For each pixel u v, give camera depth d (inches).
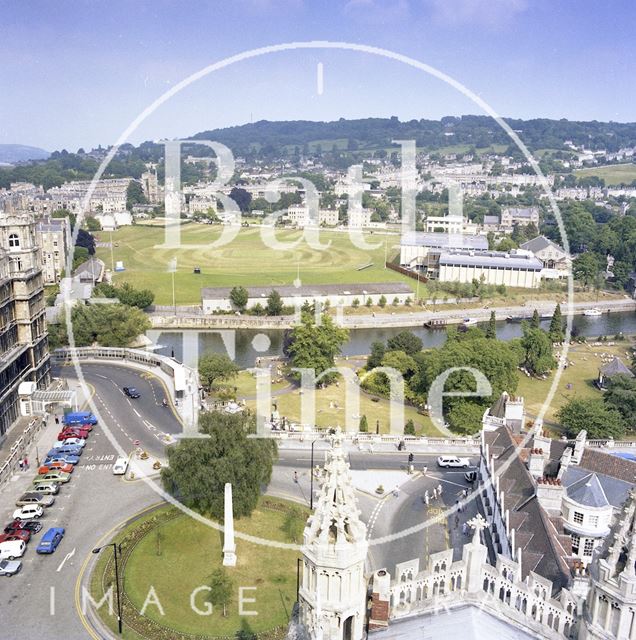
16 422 6220.5
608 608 1750.7
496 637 1914.4
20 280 6481.3
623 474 4328.3
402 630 1957.4
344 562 1736.0
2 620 3631.9
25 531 4370.1
